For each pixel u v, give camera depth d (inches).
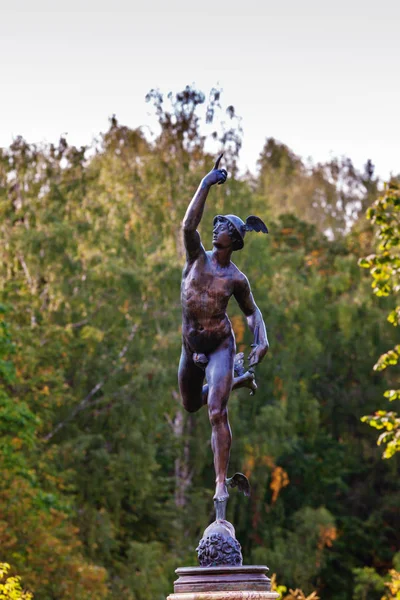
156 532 1600.6
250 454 1683.1
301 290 1871.3
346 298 2017.7
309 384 1999.3
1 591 718.5
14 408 1119.6
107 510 1521.9
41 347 1462.8
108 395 1534.2
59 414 1512.1
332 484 1963.6
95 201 1699.1
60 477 1402.6
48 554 1071.6
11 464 1118.4
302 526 1720.0
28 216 1644.9
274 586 1016.2
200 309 424.2
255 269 1800.0
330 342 2048.5
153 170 1786.4
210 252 431.5
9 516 1055.6
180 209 1740.9
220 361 425.4
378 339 1979.6
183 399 443.8
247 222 426.9
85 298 1563.7
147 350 1581.0
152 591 1418.6
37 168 1684.3
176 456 1659.7
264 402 1803.6
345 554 1918.1
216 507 412.8
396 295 2012.8
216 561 396.8
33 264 1576.0
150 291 1596.9
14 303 1526.8
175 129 1892.2
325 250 2386.8
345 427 2032.5
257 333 432.5
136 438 1512.1
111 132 1931.6
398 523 1971.0
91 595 1109.7
